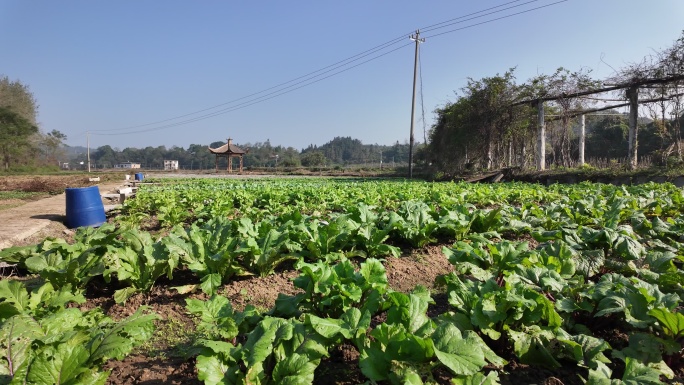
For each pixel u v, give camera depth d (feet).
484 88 94.79
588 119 103.81
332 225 17.98
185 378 9.68
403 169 142.92
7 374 7.71
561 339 9.46
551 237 18.17
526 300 9.56
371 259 11.76
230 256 15.71
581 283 12.26
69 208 33.14
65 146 262.88
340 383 9.50
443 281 13.50
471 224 23.24
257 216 30.73
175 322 12.98
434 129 115.14
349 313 9.45
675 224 21.50
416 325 9.16
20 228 29.22
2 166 193.16
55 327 9.73
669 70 59.98
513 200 44.52
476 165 98.94
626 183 62.23
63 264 14.85
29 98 211.00
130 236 16.01
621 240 15.46
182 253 15.56
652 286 11.23
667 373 8.86
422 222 22.36
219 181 96.68
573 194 40.24
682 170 56.85
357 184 74.95
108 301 14.67
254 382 7.74
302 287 11.61
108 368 10.21
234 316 10.18
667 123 68.08
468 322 10.14
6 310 10.28
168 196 45.70
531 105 86.22
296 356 8.00
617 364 10.22
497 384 9.05
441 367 9.61
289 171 201.05
